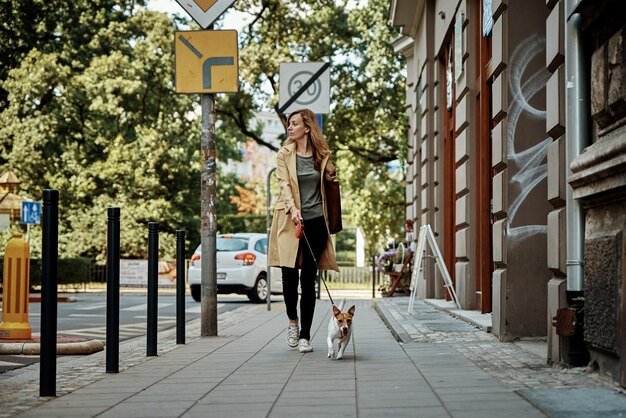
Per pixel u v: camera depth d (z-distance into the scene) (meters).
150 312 7.95
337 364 6.64
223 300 22.95
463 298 12.21
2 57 36.66
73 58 37.84
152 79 36.00
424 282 17.80
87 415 4.75
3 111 35.66
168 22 35.47
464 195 12.07
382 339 8.63
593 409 4.27
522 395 4.80
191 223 41.12
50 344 5.47
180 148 37.72
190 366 6.95
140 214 38.41
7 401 5.30
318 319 12.77
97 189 39.41
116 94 35.53
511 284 7.98
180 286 9.18
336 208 7.78
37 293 26.00
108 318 6.69
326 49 33.72
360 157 38.00
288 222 7.63
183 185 40.41
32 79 34.72
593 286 5.26
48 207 5.46
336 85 34.16
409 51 24.61
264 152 82.31
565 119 5.91
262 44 32.88
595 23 5.39
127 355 8.12
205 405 4.97
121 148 38.00
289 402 4.96
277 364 6.82
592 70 5.45
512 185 8.01
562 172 6.10
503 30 8.09
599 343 5.14
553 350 6.04
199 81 10.19
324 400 4.97
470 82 11.61
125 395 5.46
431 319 11.02
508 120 8.02
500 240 8.13
